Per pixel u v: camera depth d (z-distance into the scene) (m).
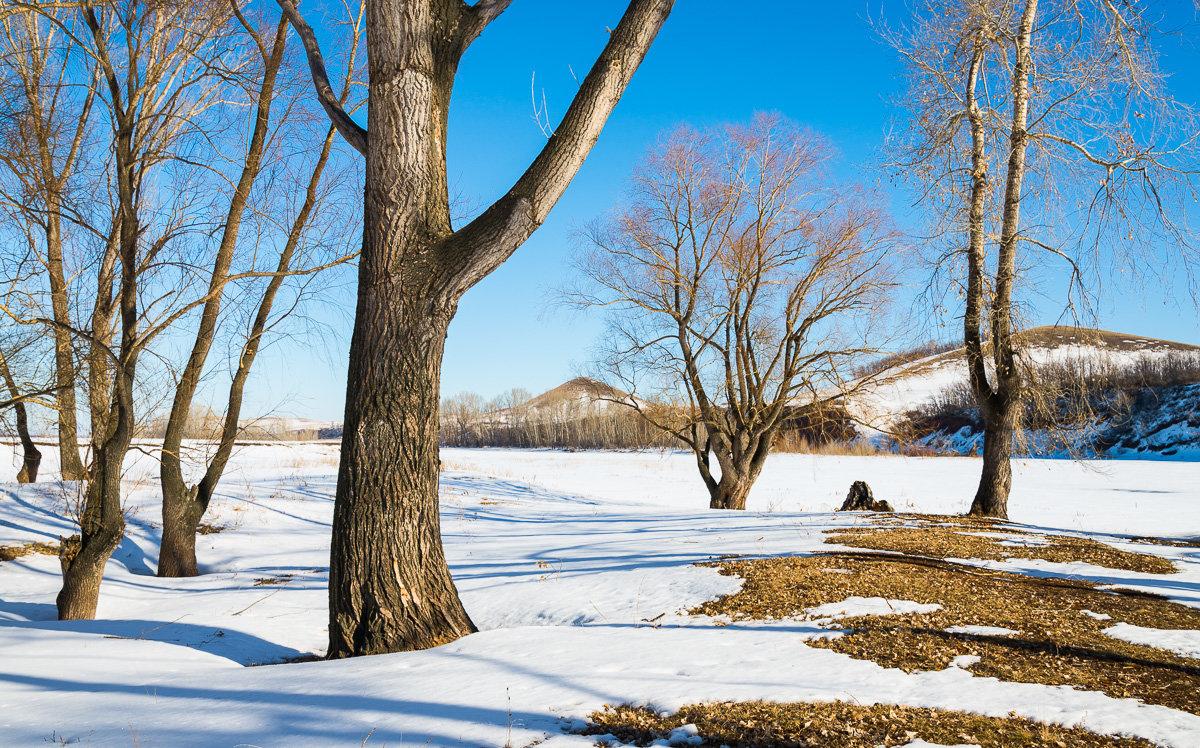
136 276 10.02
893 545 11.85
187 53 11.55
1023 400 16.91
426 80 6.87
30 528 15.74
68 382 10.25
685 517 19.81
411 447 6.89
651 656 6.20
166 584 12.94
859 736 4.50
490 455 64.38
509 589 10.44
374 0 6.66
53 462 32.12
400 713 4.91
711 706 4.97
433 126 6.95
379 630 6.71
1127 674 5.71
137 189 10.52
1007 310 16.39
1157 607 7.94
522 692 5.29
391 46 6.75
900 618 7.35
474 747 4.33
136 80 10.06
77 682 6.30
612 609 8.91
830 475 43.72
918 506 28.17
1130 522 21.70
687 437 26.52
